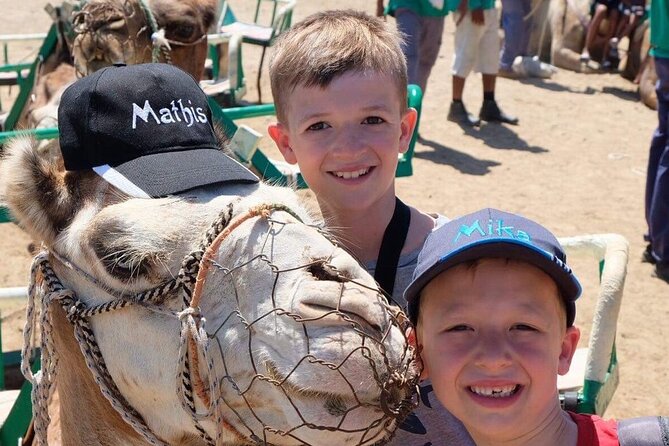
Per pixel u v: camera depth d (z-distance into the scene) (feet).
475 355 6.65
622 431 6.90
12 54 43.83
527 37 45.34
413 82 30.89
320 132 8.61
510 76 45.21
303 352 6.66
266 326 6.91
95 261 7.59
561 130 37.68
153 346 7.49
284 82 8.75
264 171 15.60
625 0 46.11
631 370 20.02
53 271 8.18
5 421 10.49
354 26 8.63
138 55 19.80
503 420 6.67
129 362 7.66
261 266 7.12
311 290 6.76
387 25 9.00
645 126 38.75
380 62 8.48
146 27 19.75
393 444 8.05
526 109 40.32
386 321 6.82
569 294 6.86
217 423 6.88
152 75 8.00
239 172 7.86
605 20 46.65
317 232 7.48
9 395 12.05
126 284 7.51
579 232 27.32
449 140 35.53
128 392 7.81
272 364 6.82
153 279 7.39
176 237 7.36
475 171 32.35
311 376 6.64
